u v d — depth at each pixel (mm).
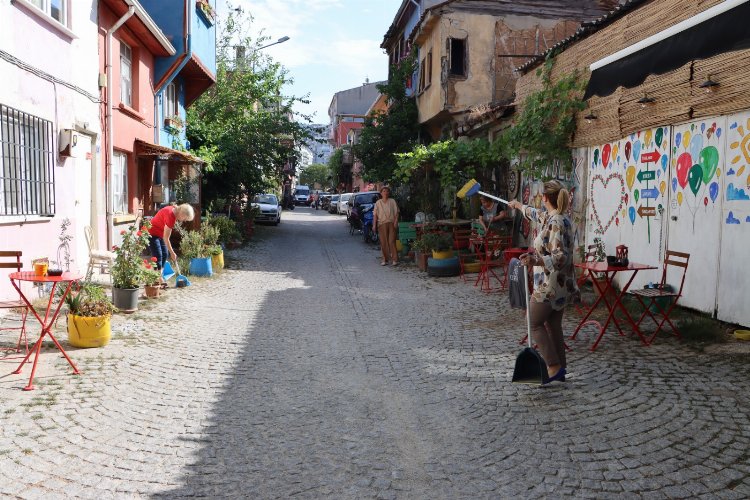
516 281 7852
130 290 9008
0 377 5805
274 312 9719
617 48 10297
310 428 4910
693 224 8234
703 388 5574
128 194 14625
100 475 4012
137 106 14883
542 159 12391
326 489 3896
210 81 20531
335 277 13883
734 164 7477
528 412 5207
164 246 11742
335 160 68375
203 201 22375
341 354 7184
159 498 3740
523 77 14344
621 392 5570
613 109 10078
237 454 4406
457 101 19750
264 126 24875
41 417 4895
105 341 7098
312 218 42406
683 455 4285
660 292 7254
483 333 8195
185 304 10047
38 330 7555
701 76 7926
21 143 8805
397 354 7176
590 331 7840
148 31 14102
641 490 3842
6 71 8281
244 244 21078
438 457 4375
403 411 5297
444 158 15625
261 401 5543
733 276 7477
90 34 11562
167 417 5082
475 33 19812
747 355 6434
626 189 9906
